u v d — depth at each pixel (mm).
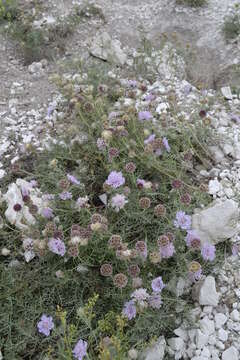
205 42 1093
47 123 838
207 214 618
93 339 544
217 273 614
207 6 1193
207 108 845
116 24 1166
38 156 764
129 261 564
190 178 727
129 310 530
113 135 681
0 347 544
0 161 796
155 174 699
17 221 653
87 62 1020
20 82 978
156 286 530
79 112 721
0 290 586
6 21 1151
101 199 684
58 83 824
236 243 640
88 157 725
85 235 559
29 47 1034
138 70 988
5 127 864
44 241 567
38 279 593
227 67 1023
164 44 1046
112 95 875
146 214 626
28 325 558
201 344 546
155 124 769
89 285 591
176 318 573
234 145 781
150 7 1228
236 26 1074
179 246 588
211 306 581
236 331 562
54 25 1105
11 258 631
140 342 525
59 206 643
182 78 1004
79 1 1232
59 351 502
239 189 705
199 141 767
